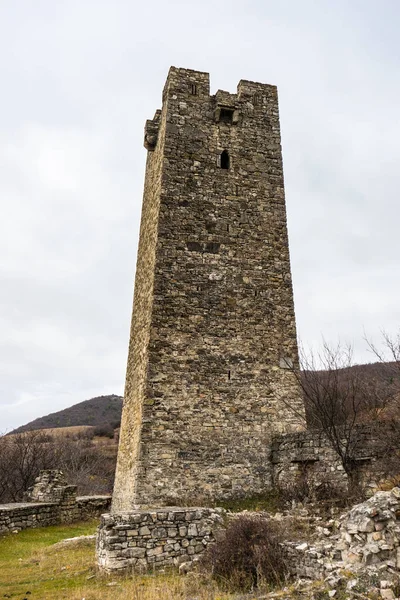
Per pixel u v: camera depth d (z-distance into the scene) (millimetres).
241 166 18406
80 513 18125
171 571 9008
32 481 26422
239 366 16078
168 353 15578
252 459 15180
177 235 16891
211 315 16359
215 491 14562
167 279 16328
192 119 18438
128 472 15578
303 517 10031
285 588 7234
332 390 15688
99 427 61688
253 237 17656
